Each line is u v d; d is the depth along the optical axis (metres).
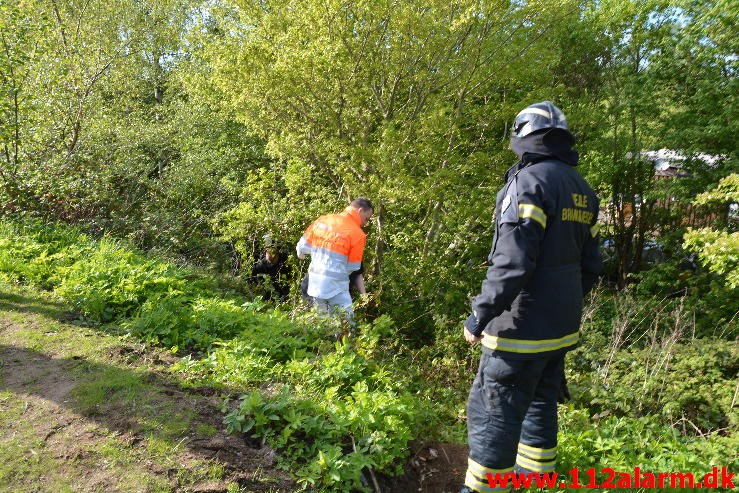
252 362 4.09
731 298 8.05
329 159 7.85
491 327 2.80
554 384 2.98
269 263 8.05
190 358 4.27
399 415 3.58
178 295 5.57
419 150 7.62
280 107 7.94
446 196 7.77
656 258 11.17
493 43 7.66
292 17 7.71
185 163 10.13
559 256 2.74
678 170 9.84
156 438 3.11
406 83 7.87
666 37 9.28
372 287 7.61
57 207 7.64
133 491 2.71
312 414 3.43
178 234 8.41
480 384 2.87
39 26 8.12
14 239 6.38
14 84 7.46
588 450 3.46
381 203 7.58
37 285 5.42
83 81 10.08
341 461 2.98
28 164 7.63
